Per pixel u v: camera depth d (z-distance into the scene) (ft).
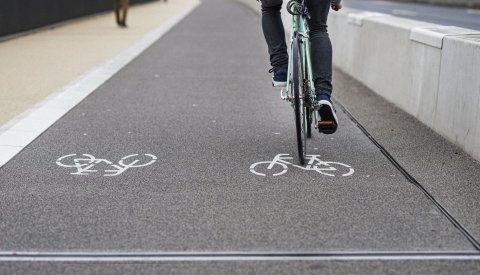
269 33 18.37
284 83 18.53
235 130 21.85
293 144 19.92
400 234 12.64
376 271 10.98
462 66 18.99
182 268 11.14
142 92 29.12
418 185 15.72
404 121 22.98
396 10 110.83
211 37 56.59
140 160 18.08
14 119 23.08
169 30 63.52
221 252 11.79
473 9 118.11
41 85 30.45
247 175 16.63
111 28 64.23
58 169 17.17
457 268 11.10
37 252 11.83
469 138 18.52
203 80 32.78
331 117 17.24
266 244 12.16
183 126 22.41
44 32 57.82
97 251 11.87
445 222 13.29
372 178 16.33
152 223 13.25
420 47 22.91
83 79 32.22
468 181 16.07
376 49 28.76
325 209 14.06
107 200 14.67
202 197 14.87
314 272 10.94
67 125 22.38
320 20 17.53
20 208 14.15
